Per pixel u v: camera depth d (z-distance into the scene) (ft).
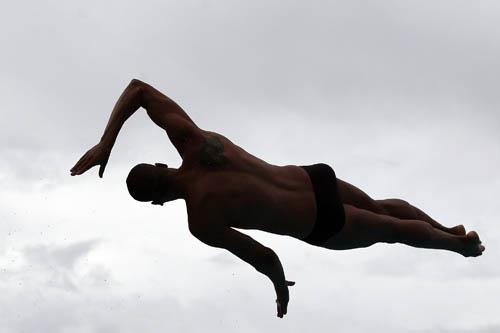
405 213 24.39
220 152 21.58
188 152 21.79
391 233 23.49
